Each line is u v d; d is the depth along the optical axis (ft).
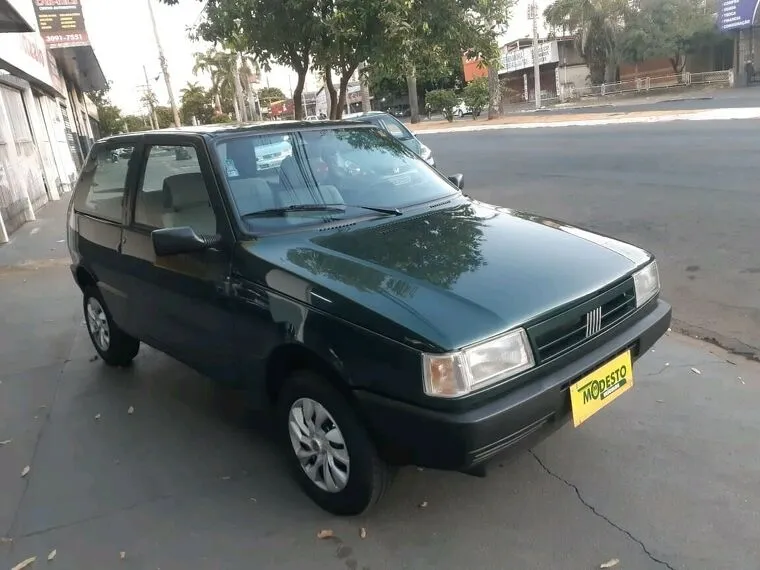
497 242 10.57
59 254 31.35
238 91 211.00
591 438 11.76
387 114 41.14
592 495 10.18
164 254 10.57
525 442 8.64
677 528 9.31
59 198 56.75
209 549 9.64
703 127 57.62
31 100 53.11
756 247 21.81
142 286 13.34
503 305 8.61
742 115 62.80
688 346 15.34
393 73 26.11
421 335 8.07
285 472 11.49
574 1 162.81
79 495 11.27
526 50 197.98
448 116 144.36
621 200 31.58
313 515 10.22
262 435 12.87
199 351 12.07
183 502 10.83
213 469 11.75
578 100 163.02
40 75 56.13
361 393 8.70
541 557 8.95
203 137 11.91
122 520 10.48
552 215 30.22
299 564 9.20
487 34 26.61
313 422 10.06
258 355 10.37
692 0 150.10
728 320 16.48
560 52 187.42
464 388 7.98
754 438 11.40
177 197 12.17
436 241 10.57
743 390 13.12
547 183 39.50
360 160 13.15
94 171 15.84
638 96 143.54
